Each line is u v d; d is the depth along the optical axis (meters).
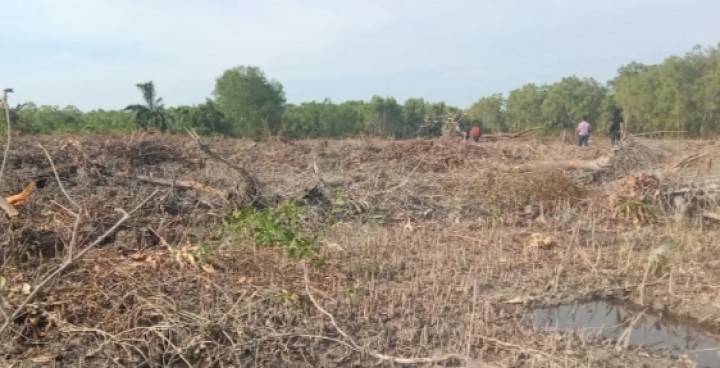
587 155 16.44
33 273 5.61
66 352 4.43
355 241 7.92
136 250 6.71
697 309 5.97
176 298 5.31
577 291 6.41
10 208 6.51
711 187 10.19
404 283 6.38
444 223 9.19
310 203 9.53
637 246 8.08
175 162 13.01
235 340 4.68
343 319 5.25
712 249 7.78
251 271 6.27
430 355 4.70
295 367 4.47
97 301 5.00
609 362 4.75
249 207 7.73
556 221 9.16
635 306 6.16
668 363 4.80
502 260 7.27
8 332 4.54
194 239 7.27
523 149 17.27
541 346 4.93
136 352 4.47
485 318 5.49
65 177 10.32
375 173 12.49
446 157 14.80
